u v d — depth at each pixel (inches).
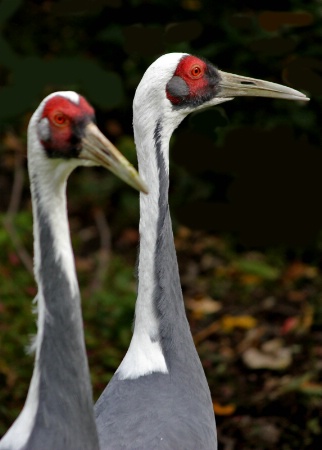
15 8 460.4
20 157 614.9
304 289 534.6
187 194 582.9
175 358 299.1
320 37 533.6
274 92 328.5
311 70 530.6
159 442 272.2
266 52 533.6
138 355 299.0
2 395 419.8
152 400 285.4
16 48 641.6
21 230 562.9
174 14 560.1
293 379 433.7
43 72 446.9
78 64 452.4
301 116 543.5
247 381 447.2
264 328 494.3
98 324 486.3
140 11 570.6
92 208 606.9
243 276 548.4
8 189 612.7
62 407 237.6
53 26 652.1
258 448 400.2
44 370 237.9
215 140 453.7
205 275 556.4
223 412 415.8
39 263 237.1
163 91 312.2
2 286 509.0
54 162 238.5
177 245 580.4
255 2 546.6
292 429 404.5
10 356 448.5
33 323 476.7
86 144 237.6
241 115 549.3
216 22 545.0
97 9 591.8
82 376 238.5
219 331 495.5
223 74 325.7
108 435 274.5
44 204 236.7
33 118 238.5
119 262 561.3
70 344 237.1
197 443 279.0
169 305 302.4
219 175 574.9
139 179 236.8
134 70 597.9
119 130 617.3
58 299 236.2
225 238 581.3
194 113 443.8
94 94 456.8
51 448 236.4
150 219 305.4
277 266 562.6
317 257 565.0
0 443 241.4
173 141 565.9
